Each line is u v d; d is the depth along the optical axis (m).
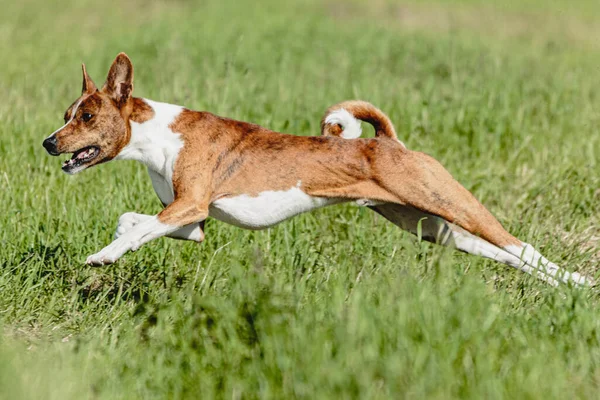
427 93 18.62
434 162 10.20
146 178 13.66
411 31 30.31
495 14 34.50
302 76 21.56
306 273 10.70
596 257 12.29
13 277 10.71
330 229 12.71
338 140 10.21
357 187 10.16
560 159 15.23
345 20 32.81
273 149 10.11
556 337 8.83
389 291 8.96
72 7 33.75
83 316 10.20
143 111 10.09
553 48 26.83
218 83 19.20
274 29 29.30
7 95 18.84
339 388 7.59
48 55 24.03
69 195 13.10
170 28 28.77
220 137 10.08
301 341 8.04
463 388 7.68
